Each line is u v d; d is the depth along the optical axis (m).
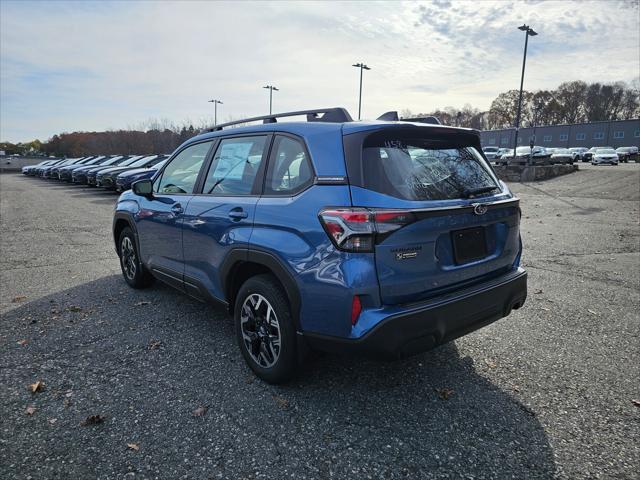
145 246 4.68
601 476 2.23
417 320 2.48
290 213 2.77
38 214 12.80
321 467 2.29
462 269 2.79
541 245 7.96
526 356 3.54
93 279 5.83
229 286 3.38
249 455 2.39
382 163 2.61
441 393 2.99
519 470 2.27
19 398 2.96
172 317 4.41
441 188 2.72
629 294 5.09
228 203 3.31
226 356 3.54
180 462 2.34
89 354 3.60
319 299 2.59
